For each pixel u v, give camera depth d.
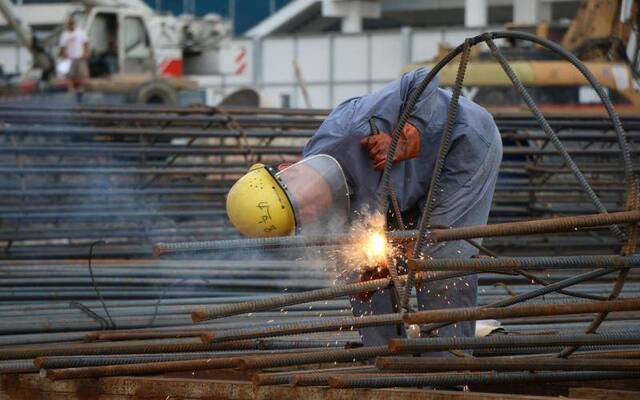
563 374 13.11
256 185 13.20
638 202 12.36
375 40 100.69
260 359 12.64
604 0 59.53
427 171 14.22
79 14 73.69
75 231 29.25
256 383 12.34
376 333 14.34
